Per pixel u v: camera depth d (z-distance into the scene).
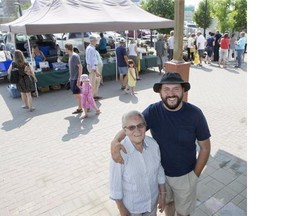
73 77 6.29
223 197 3.33
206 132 2.15
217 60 14.28
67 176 3.91
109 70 10.12
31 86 6.70
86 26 8.27
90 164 4.22
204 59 14.15
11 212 3.20
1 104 7.52
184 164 2.24
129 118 1.95
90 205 3.28
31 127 5.79
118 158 1.92
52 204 3.32
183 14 4.66
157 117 2.15
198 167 2.31
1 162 4.34
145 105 7.23
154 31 26.38
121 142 1.99
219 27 27.41
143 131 1.97
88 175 3.92
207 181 3.66
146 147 2.07
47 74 8.47
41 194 3.52
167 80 1.97
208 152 2.24
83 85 6.05
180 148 2.16
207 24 29.73
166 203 2.60
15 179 3.87
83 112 6.67
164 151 2.20
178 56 4.94
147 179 2.07
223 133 5.20
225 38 12.23
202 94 8.07
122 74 8.78
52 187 3.66
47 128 5.71
